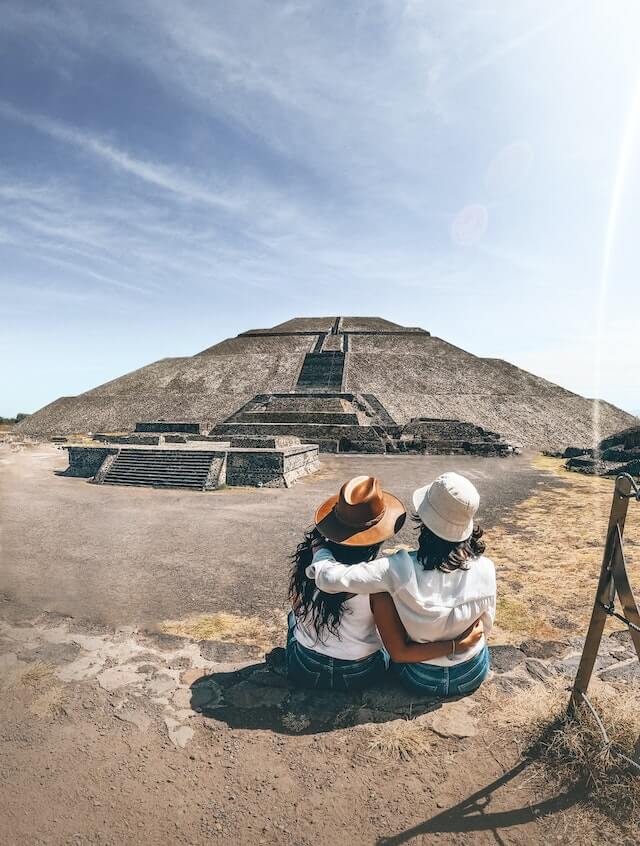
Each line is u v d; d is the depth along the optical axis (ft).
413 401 166.91
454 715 12.63
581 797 10.23
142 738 12.02
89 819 9.77
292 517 41.60
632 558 27.30
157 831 9.52
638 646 10.39
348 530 12.25
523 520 38.04
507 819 9.73
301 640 13.30
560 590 22.77
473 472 70.38
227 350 225.15
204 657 16.20
